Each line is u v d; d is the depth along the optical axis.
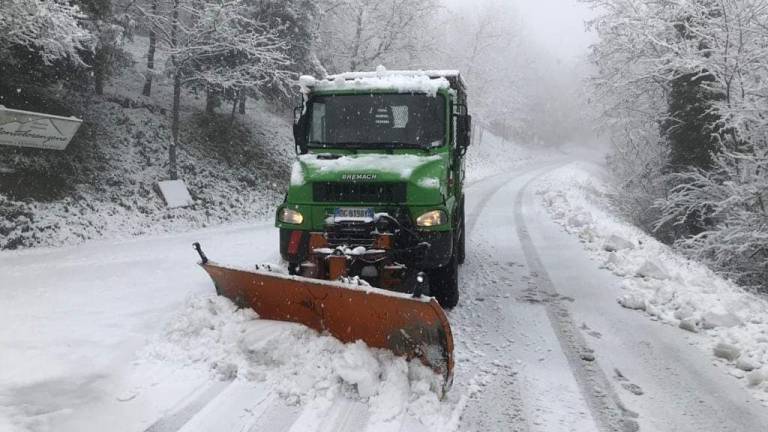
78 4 11.57
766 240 11.96
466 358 4.70
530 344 5.12
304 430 3.35
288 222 5.43
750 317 5.91
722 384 4.34
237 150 18.09
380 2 25.45
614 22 17.20
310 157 5.79
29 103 12.23
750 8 13.22
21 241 9.28
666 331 5.61
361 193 5.25
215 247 9.82
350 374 3.77
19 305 5.79
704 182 14.31
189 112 18.33
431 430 3.40
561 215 14.79
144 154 14.36
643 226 20.67
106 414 3.49
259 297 4.63
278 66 16.98
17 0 8.91
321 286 4.03
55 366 4.20
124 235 10.98
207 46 14.20
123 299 6.14
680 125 17.19
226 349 4.25
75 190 11.57
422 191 5.19
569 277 7.93
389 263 4.80
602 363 4.72
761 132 12.58
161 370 4.15
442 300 6.02
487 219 14.34
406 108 6.07
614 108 20.48
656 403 3.98
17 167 10.80
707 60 13.88
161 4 14.97
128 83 18.31
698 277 7.46
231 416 3.49
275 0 16.97
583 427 3.58
